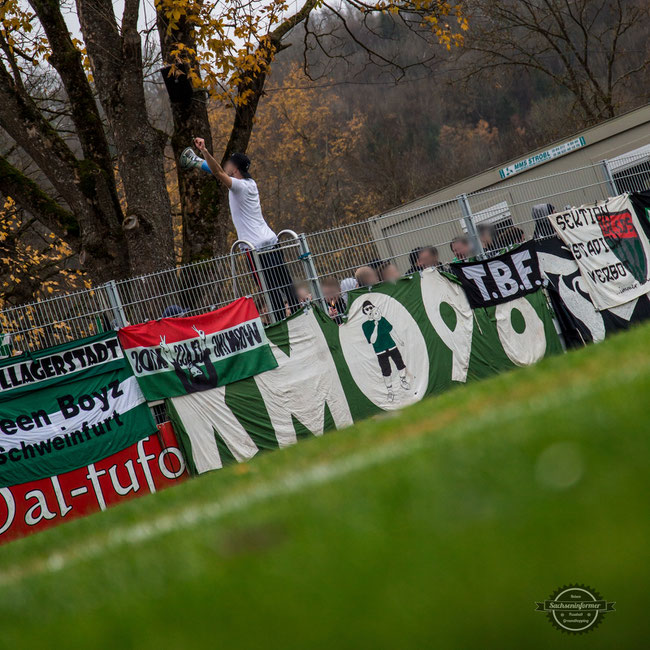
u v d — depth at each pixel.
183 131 48.75
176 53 44.28
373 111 152.00
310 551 5.11
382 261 37.19
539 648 3.44
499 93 148.25
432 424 12.24
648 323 18.00
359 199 133.38
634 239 44.09
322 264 36.06
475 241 39.91
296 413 33.72
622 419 6.64
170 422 31.61
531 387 12.67
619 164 47.91
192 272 33.19
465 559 4.14
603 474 4.91
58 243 65.31
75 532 12.71
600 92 96.75
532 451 6.34
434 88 148.50
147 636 4.52
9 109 47.06
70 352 30.27
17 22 47.44
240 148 51.34
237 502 9.62
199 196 48.72
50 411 29.70
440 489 5.86
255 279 34.28
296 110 119.88
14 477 28.97
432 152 150.00
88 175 46.50
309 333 34.47
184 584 5.39
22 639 5.48
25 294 62.22
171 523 9.81
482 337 38.66
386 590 4.04
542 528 4.24
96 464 30.08
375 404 35.50
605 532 4.00
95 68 46.75
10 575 9.70
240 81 48.22
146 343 31.44
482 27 93.62
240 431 32.56
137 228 45.56
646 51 109.19
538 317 40.22
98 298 31.48
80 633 5.08
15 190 48.94
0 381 29.22
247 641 3.97
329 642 3.73
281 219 126.12
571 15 95.94
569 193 43.97
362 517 5.67
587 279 41.84
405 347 36.56
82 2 46.44
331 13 66.06
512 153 141.25
